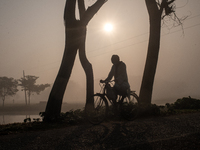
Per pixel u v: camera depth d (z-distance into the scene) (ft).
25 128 15.12
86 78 25.46
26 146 9.86
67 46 20.67
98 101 15.19
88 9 21.17
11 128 14.87
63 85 19.92
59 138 11.03
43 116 19.02
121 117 17.87
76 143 10.07
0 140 11.07
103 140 10.44
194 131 11.34
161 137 10.62
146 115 19.60
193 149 9.14
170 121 14.61
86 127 13.91
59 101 19.52
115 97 15.42
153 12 25.58
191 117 15.81
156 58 24.72
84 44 25.80
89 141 10.34
